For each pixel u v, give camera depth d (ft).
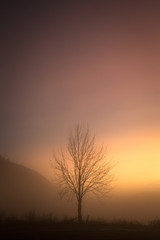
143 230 70.79
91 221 91.35
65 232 62.39
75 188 97.19
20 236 56.90
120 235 59.93
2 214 93.86
